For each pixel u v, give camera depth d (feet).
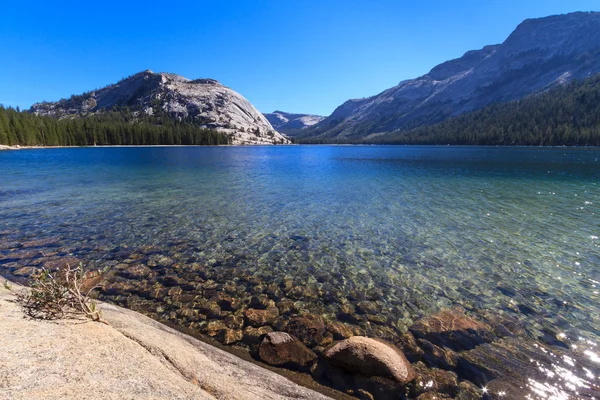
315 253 43.47
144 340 18.88
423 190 95.66
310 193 89.92
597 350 23.31
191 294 31.48
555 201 78.43
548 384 19.83
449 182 113.19
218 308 28.89
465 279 35.50
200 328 25.54
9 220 57.52
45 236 48.70
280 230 53.88
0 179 112.06
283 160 239.50
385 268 38.52
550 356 22.59
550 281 35.01
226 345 23.36
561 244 46.88
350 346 20.85
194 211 66.74
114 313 24.27
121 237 48.91
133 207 69.82
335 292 32.42
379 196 85.46
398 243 47.60
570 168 158.92
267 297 31.19
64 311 19.45
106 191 90.02
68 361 13.53
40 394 10.83
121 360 15.16
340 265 39.45
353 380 19.71
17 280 33.22
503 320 27.30
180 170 152.97
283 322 26.73
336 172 149.69
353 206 72.90
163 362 17.03
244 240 48.57
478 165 182.29
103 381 12.74
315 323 26.53
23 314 17.69
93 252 42.37
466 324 26.61
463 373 20.71
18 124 355.56
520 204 75.05
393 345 23.21
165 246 45.34
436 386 19.44
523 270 37.91
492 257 41.98
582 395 18.93
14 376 11.52
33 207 68.59
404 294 32.09
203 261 40.16
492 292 32.48
